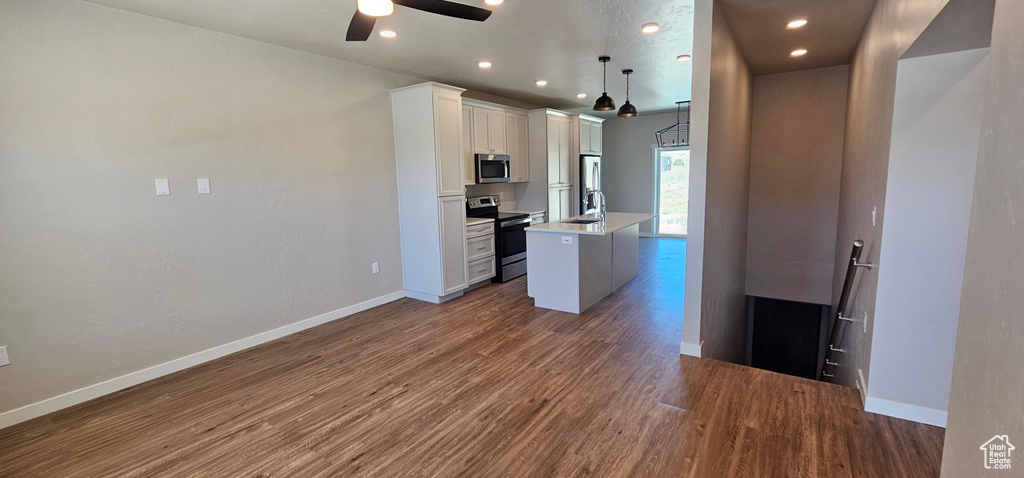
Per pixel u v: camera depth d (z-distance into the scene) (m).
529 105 7.24
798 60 4.51
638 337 3.66
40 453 2.28
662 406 2.56
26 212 2.56
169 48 3.08
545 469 2.04
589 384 2.85
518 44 3.77
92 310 2.83
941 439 2.17
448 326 4.02
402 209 4.83
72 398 2.77
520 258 5.96
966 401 1.21
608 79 5.28
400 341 3.69
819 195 5.05
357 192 4.40
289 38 3.50
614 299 4.81
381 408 2.63
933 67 2.15
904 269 2.28
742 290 5.20
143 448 2.30
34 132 2.57
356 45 3.72
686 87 5.83
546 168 6.47
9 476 2.11
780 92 5.12
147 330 3.07
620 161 9.23
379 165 4.61
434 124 4.46
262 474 2.07
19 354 2.58
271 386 2.95
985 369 1.10
